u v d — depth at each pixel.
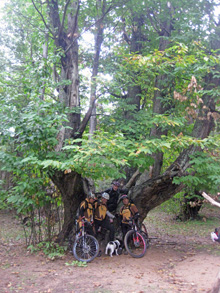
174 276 5.78
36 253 7.50
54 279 5.62
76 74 8.23
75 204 8.11
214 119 7.61
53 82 7.57
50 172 7.06
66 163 5.72
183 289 4.98
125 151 6.05
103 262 6.89
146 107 11.32
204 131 7.79
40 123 6.48
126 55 7.82
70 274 5.95
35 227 8.60
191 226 13.55
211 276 5.59
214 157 7.29
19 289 5.11
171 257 7.48
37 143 6.89
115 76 7.82
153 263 6.83
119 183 8.41
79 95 8.88
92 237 7.16
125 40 11.80
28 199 7.27
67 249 7.80
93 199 7.73
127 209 7.94
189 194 13.73
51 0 8.70
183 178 7.17
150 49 10.09
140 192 8.23
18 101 8.04
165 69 8.26
